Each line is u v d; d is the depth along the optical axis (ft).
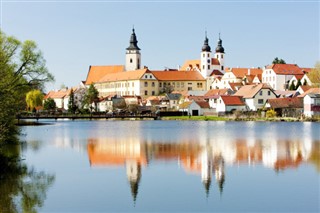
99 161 176.45
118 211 107.34
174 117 598.34
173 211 106.83
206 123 470.39
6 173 151.64
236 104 588.09
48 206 111.34
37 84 294.46
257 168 156.25
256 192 122.01
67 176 145.69
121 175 146.61
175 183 134.10
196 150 207.92
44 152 205.77
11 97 194.90
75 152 205.46
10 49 279.49
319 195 117.91
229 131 333.83
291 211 105.40
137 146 228.22
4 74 223.71
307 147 215.72
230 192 122.42
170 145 230.89
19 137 287.89
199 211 106.52
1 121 189.88
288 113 533.55
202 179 138.92
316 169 153.17
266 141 246.88
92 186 131.13
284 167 157.79
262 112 533.96
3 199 117.50
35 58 289.33
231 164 165.68
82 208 109.70
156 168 158.81
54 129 384.06
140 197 118.62
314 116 483.10
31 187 130.21
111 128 393.91
